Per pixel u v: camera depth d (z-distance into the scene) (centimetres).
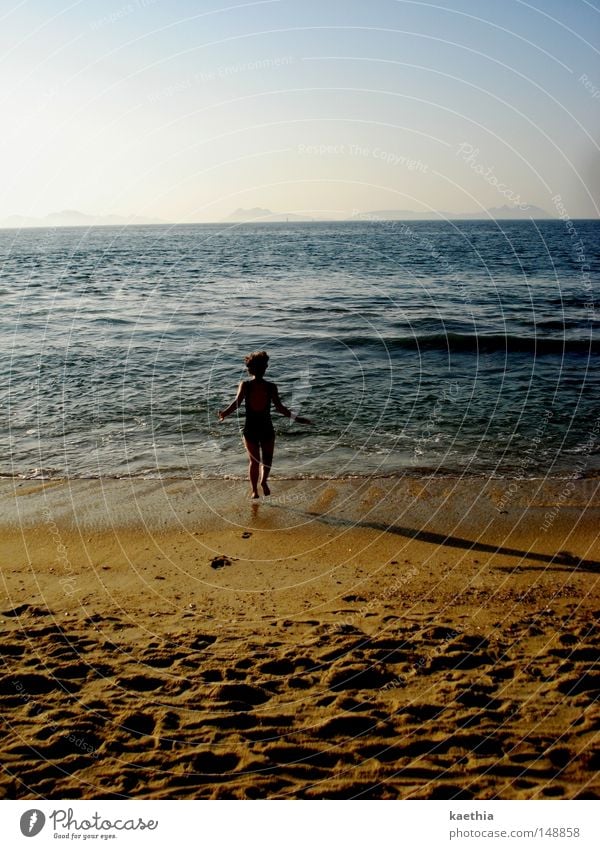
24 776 266
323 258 3412
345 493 674
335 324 1608
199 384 1120
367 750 283
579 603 433
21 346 1395
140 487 696
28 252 5069
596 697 316
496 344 1426
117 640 382
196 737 291
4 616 417
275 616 421
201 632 395
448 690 326
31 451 815
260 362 647
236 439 860
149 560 523
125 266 3322
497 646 371
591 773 266
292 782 266
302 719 304
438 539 562
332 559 524
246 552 539
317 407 990
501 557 522
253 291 2167
